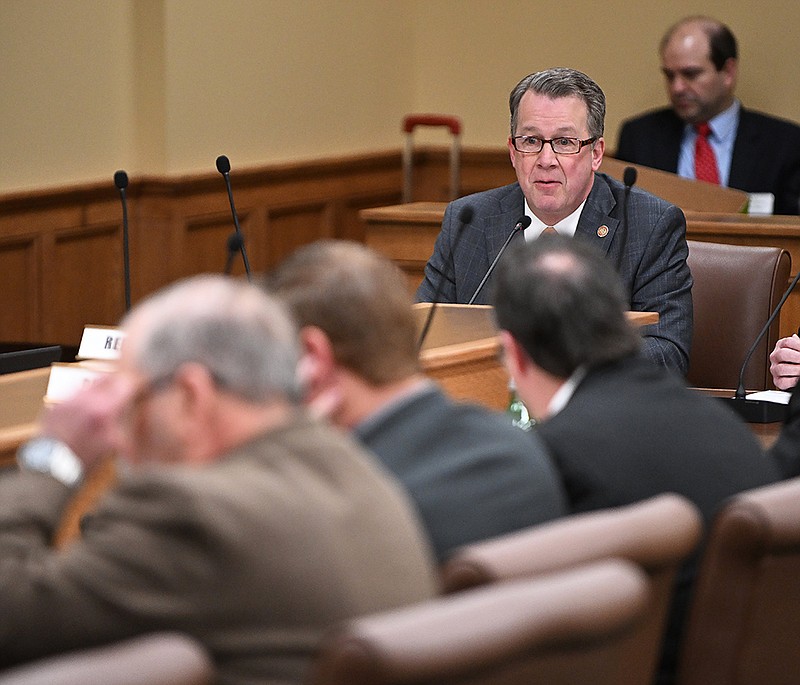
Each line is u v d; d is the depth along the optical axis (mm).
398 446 5926
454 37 25516
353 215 24672
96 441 5309
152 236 21031
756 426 9938
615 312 7039
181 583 4531
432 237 15836
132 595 4547
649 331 12117
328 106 23938
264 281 6148
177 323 4910
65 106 19844
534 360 7031
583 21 24562
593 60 24578
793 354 10914
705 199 17875
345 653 3969
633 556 5320
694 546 5691
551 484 6098
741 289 13375
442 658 4020
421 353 8156
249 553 4547
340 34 24047
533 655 4352
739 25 23578
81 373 7371
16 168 19172
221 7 21500
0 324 19250
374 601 4750
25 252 19469
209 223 21625
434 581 5094
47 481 5250
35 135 19422
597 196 12492
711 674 6004
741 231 15328
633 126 22000
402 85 25672
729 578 5910
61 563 4668
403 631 4020
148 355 4902
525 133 12266
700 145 21578
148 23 20656
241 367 4891
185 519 4531
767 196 18969
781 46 23406
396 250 16016
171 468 4934
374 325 5941
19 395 7516
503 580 4852
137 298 21141
